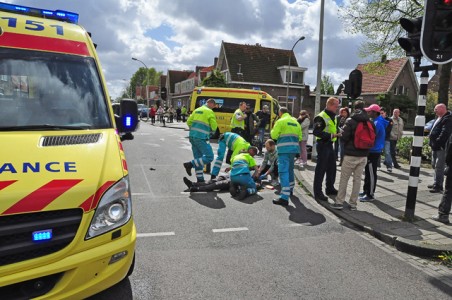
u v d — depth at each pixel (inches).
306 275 145.8
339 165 406.3
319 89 461.7
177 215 215.6
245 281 138.8
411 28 199.6
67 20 159.0
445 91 538.6
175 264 150.8
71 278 92.8
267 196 270.8
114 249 100.2
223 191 278.4
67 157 104.7
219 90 685.9
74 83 135.1
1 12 139.9
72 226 94.3
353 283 140.9
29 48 134.1
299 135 257.0
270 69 1562.5
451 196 206.7
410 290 137.3
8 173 93.4
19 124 117.3
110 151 114.7
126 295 125.4
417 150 205.9
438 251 166.6
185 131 884.6
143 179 312.7
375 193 277.7
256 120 463.2
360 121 223.3
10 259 87.6
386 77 1631.4
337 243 182.4
